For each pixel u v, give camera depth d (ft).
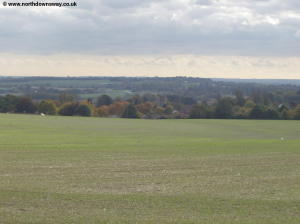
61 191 107.86
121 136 347.77
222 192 110.93
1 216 79.71
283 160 187.73
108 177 136.26
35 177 133.59
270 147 246.88
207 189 115.65
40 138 305.32
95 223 76.48
